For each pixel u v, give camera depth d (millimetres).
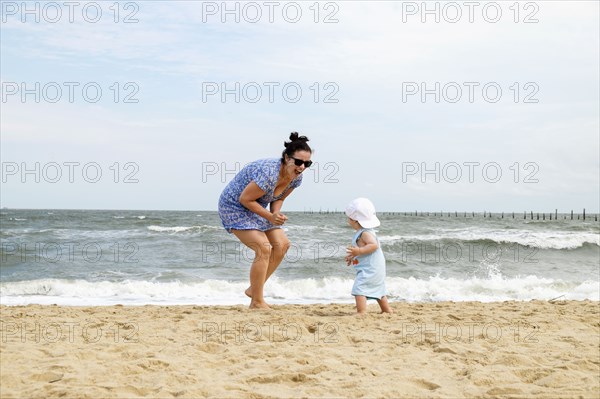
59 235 25938
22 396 3037
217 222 39594
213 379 3467
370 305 7805
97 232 27750
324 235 23844
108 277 13984
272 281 12922
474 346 4535
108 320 5625
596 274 15305
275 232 6637
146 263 16781
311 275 14547
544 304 7766
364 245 6391
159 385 3270
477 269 15906
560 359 4203
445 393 3330
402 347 4500
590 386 3426
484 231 29312
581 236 21609
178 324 5297
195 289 12148
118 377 3410
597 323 5918
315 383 3479
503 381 3578
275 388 3363
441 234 26062
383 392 3295
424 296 11758
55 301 10477
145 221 41656
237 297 11305
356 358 4070
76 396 3045
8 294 11547
